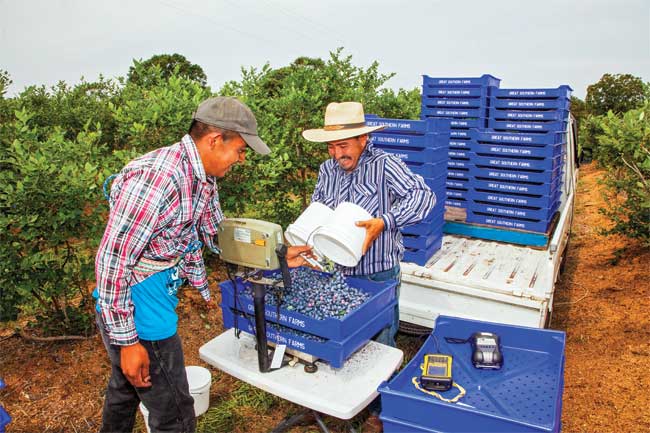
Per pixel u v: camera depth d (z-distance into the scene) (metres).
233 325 2.82
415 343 4.56
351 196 3.31
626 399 3.72
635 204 6.45
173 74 5.96
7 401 3.59
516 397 2.39
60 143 4.23
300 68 7.86
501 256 4.48
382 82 9.73
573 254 7.36
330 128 3.19
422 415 2.18
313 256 2.89
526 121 5.27
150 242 2.23
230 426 3.47
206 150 2.27
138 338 2.29
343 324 2.42
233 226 2.50
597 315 5.18
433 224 4.32
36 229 3.78
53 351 4.23
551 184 4.82
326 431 3.04
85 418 3.47
